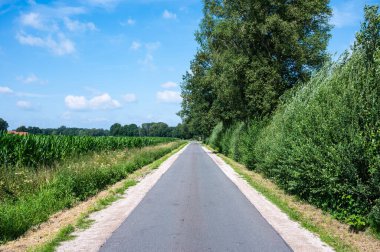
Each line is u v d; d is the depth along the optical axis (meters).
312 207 11.15
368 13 9.75
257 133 23.22
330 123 9.69
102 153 24.64
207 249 6.80
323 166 9.75
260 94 27.89
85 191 12.96
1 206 9.14
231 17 30.36
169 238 7.54
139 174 20.25
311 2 28.08
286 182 13.92
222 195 13.19
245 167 25.58
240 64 28.50
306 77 29.03
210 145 72.25
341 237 7.80
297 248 6.89
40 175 12.98
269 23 26.91
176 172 21.78
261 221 9.10
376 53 8.97
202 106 53.38
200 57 51.44
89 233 7.93
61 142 21.19
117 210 10.46
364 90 8.94
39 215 9.21
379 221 7.70
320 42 29.23
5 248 6.93
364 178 8.51
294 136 12.88
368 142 8.32
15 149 16.84
